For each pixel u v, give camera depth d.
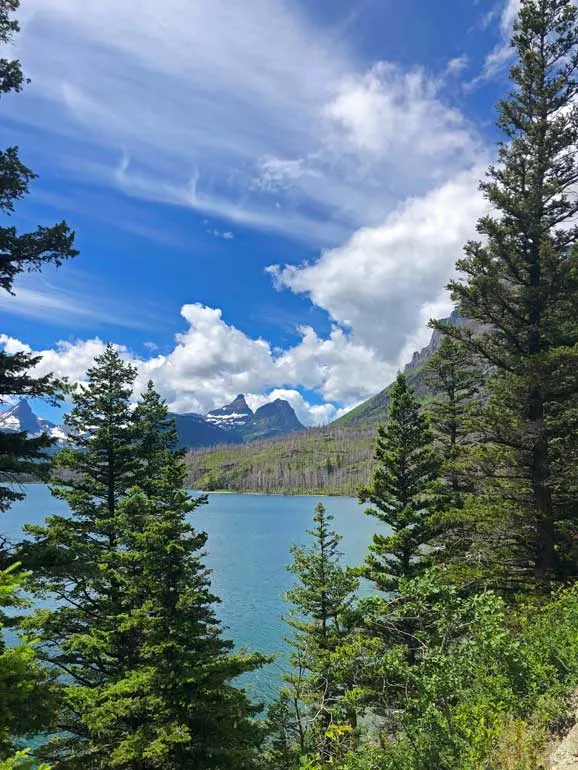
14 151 11.31
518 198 18.67
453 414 28.09
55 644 16.47
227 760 12.14
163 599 13.87
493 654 8.61
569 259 16.91
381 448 22.48
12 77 11.19
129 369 20.89
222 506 182.12
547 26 18.86
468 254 18.77
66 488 19.72
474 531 19.23
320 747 13.73
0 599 6.55
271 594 49.75
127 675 13.56
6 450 11.74
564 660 8.92
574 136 18.27
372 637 18.95
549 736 7.09
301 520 127.25
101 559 15.64
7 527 75.00
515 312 18.39
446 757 7.62
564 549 18.16
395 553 21.55
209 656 13.55
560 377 16.42
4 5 11.10
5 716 6.40
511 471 18.58
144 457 20.97
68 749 14.17
